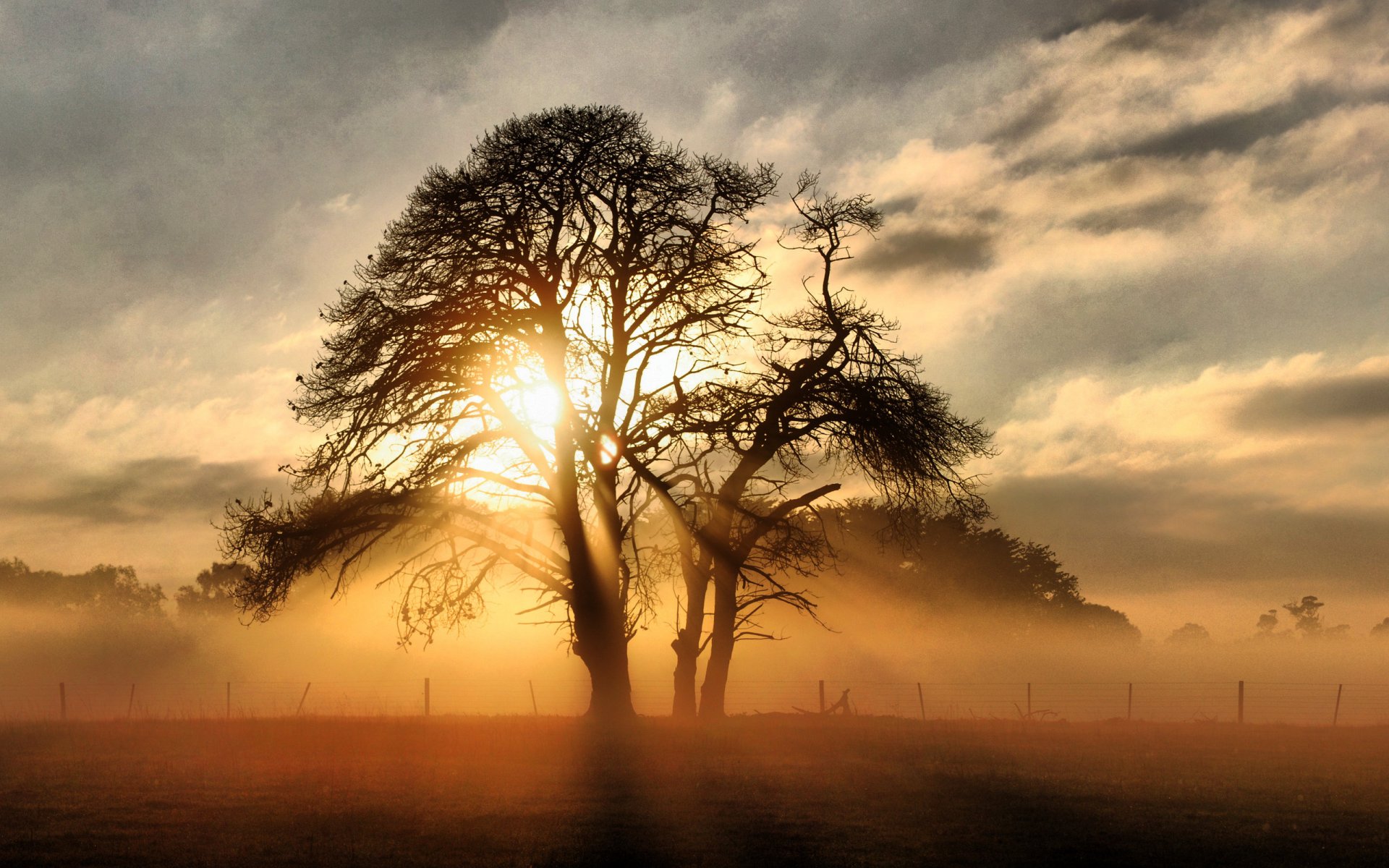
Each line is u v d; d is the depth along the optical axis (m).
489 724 27.91
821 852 12.47
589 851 12.39
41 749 21.89
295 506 29.58
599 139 29.83
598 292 29.86
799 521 32.38
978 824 14.11
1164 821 14.42
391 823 13.93
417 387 28.83
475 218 29.30
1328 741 25.88
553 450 29.91
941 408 30.98
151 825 13.74
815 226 32.91
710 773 18.41
